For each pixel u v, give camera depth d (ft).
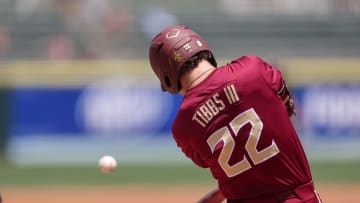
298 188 49.57
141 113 218.59
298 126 223.92
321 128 224.94
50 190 170.50
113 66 219.61
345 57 253.24
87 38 243.60
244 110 48.67
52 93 215.72
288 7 263.08
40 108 215.51
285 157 49.06
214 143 49.19
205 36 256.11
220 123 48.88
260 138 48.60
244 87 48.88
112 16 249.55
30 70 215.72
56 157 214.90
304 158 50.19
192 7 260.01
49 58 238.07
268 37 257.96
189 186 176.55
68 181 184.34
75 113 216.95
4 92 214.28
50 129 215.51
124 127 217.77
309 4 264.31
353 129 225.56
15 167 205.46
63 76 216.13
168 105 219.20
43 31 245.45
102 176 191.83
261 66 49.96
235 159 49.01
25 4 251.39
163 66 50.55
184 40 50.03
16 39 243.40
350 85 225.35
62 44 241.35
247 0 262.88
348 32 260.42
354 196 160.86
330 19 261.44
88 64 218.79
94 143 217.15
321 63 225.15
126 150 217.77
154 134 219.00
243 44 256.11
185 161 215.31
